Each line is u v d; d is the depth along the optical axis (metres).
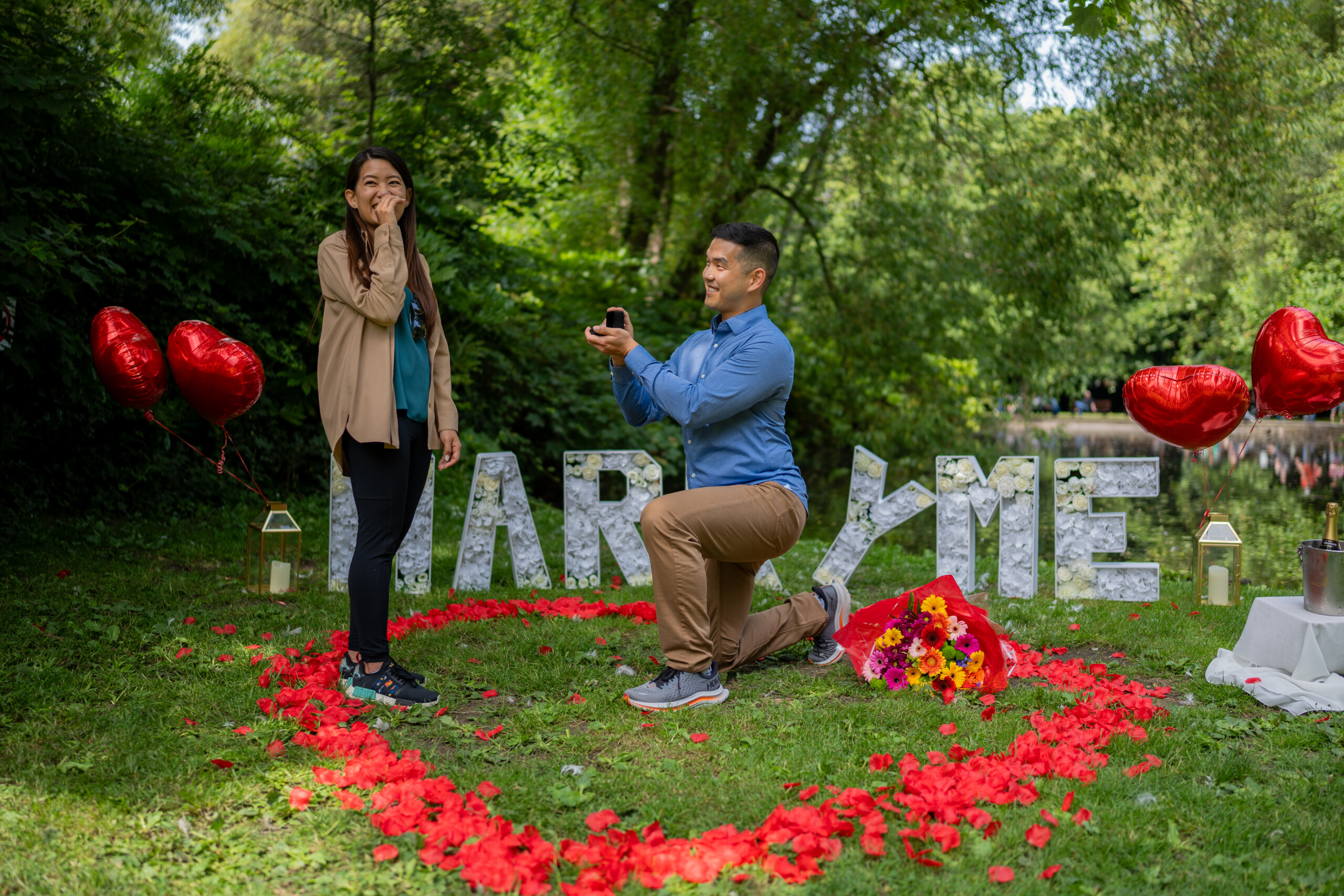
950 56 11.80
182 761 2.64
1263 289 20.05
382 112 8.81
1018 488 5.18
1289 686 3.34
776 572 5.79
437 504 7.99
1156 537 8.77
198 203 6.71
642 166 13.95
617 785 2.58
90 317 6.33
